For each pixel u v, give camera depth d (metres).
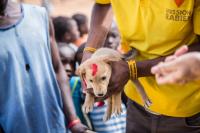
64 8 15.28
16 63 2.57
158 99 2.53
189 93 2.47
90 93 2.19
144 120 2.67
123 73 2.20
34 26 2.69
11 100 2.56
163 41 2.38
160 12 2.33
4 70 2.54
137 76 2.26
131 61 2.24
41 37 2.70
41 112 2.65
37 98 2.63
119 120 3.41
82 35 5.82
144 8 2.36
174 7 2.30
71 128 2.97
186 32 2.38
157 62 2.27
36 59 2.64
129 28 2.46
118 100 2.25
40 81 2.66
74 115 2.98
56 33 5.01
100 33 2.65
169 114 2.54
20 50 2.59
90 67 2.11
